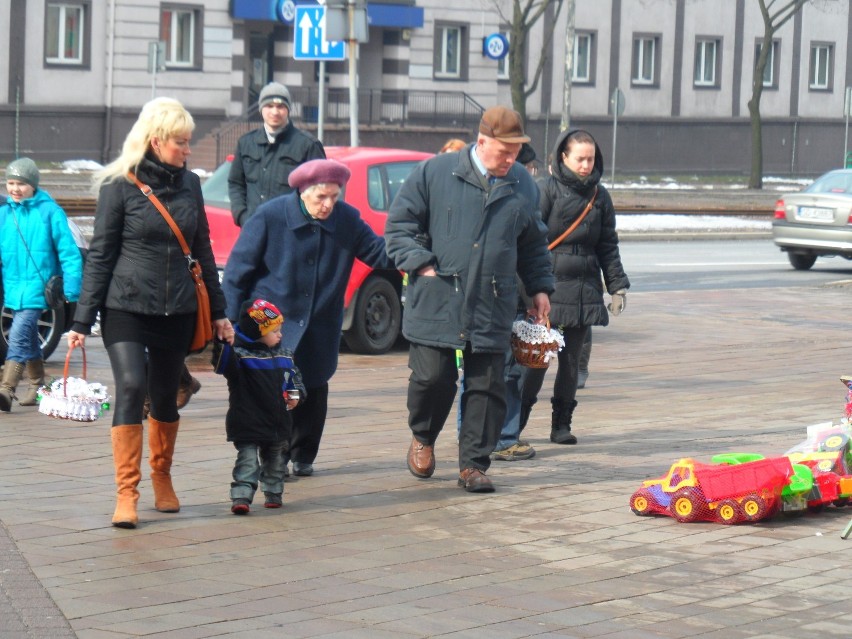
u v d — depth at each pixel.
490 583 9.09
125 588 8.80
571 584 9.09
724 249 44.53
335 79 72.12
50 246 15.33
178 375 10.66
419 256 11.33
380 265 12.02
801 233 37.38
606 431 14.92
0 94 61.00
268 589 8.86
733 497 10.74
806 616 8.44
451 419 15.63
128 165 10.20
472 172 11.48
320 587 8.93
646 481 11.24
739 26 86.81
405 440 14.19
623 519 10.91
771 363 20.75
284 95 15.40
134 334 10.34
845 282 33.88
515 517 10.93
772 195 69.81
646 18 83.00
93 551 9.66
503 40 76.31
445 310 11.54
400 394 17.30
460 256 11.45
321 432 12.25
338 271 11.83
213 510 10.98
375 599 8.69
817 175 92.19
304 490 11.78
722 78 86.50
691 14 84.69
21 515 10.62
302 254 11.59
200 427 14.56
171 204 10.27
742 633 8.09
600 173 13.87
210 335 10.58
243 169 15.73
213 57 66.75
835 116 92.88
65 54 63.12
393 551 9.86
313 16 25.94
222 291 11.22
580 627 8.17
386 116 72.75
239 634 7.95
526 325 12.28
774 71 89.44
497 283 11.52
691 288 32.28
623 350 22.06
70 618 8.16
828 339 23.88
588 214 13.78
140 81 64.56
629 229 48.16
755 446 13.94
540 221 11.97
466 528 10.55
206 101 66.81
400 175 21.55
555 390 14.16
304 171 11.45
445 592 8.87
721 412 16.19
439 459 13.27
